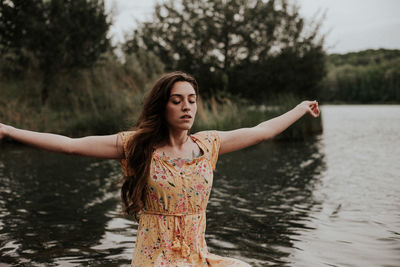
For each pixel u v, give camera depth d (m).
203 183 2.23
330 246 3.82
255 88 18.92
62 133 14.02
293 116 2.59
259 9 19.09
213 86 18.88
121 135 2.24
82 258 3.57
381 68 80.38
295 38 19.02
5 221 4.76
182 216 2.19
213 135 2.39
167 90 2.19
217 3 19.28
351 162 9.02
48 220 4.79
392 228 4.32
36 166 9.06
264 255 3.62
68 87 16.17
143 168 2.16
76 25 15.58
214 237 4.14
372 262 3.40
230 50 19.69
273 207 5.32
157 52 20.11
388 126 19.55
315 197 5.84
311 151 11.05
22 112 14.58
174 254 2.17
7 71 15.47
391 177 7.19
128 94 15.06
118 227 4.50
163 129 2.27
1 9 14.44
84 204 5.56
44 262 3.48
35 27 14.66
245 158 10.02
